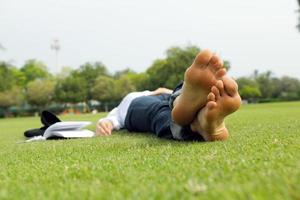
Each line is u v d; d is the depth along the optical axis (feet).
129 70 79.41
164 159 2.23
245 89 61.82
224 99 2.86
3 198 1.43
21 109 54.60
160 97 4.44
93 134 5.00
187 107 2.99
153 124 3.93
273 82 66.44
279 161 1.85
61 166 2.24
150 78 51.75
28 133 5.62
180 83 3.34
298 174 1.47
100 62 65.92
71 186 1.61
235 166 1.81
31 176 1.96
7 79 55.36
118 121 5.08
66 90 57.88
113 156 2.55
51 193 1.48
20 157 2.94
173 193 1.34
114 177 1.76
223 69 2.84
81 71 63.82
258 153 2.20
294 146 2.39
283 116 7.62
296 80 66.44
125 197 1.36
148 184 1.54
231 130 4.32
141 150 2.79
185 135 3.31
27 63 81.51
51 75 81.46
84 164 2.22
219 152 2.38
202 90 2.89
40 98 57.00
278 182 1.37
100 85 57.77
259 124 5.20
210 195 1.27
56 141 4.44
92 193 1.44
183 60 48.60
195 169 1.82
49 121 5.60
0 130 9.91
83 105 60.18
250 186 1.32
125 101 5.19
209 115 2.89
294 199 1.17
